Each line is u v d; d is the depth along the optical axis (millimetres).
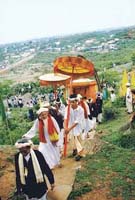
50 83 18688
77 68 17109
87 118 13367
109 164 10539
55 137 9805
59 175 9938
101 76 31688
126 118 17969
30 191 7238
